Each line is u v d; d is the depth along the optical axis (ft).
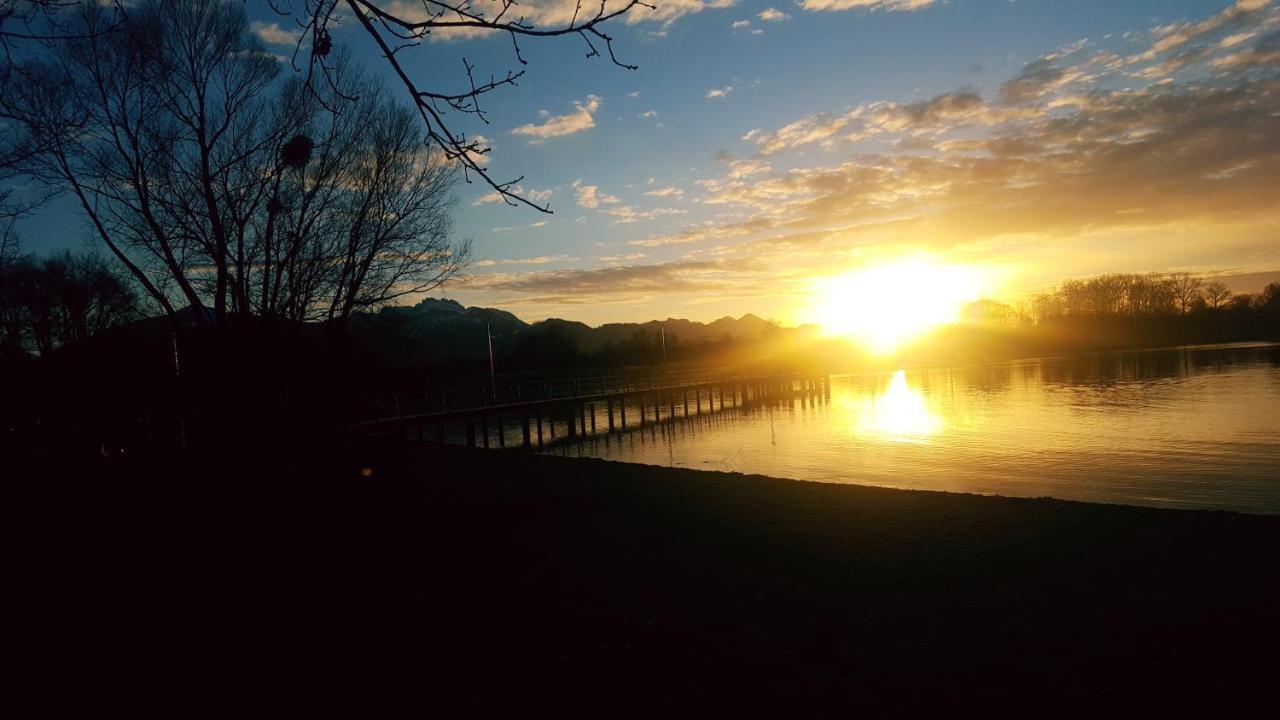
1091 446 94.53
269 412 59.93
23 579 29.81
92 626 23.50
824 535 32.73
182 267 58.80
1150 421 114.62
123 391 92.22
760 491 44.11
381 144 63.26
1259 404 127.13
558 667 19.25
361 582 27.84
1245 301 390.21
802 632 21.33
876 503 39.40
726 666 19.07
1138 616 21.53
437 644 21.13
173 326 58.90
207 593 27.07
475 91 9.51
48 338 97.19
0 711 17.33
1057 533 31.48
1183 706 16.25
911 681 17.88
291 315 59.98
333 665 19.74
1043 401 158.92
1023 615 22.04
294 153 51.44
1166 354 318.24
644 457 106.73
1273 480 68.28
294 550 33.53
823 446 110.32
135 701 17.79
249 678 19.01
